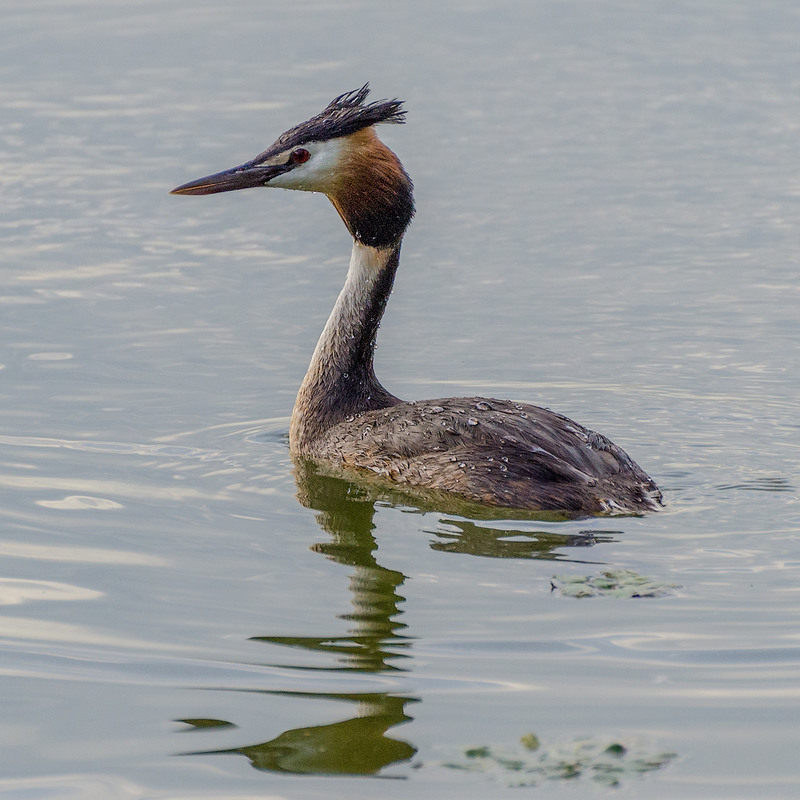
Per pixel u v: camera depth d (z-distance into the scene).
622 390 16.55
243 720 9.11
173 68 31.89
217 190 15.20
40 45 33.53
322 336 14.97
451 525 12.48
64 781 8.41
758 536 11.98
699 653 9.88
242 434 15.22
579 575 11.26
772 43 34.88
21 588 11.15
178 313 19.34
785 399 16.11
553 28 36.53
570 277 21.09
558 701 9.27
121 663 9.91
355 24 36.38
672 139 28.12
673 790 8.17
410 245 22.81
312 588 11.18
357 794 8.20
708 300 19.94
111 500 13.13
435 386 16.83
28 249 22.00
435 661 9.87
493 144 27.88
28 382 16.55
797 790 8.16
